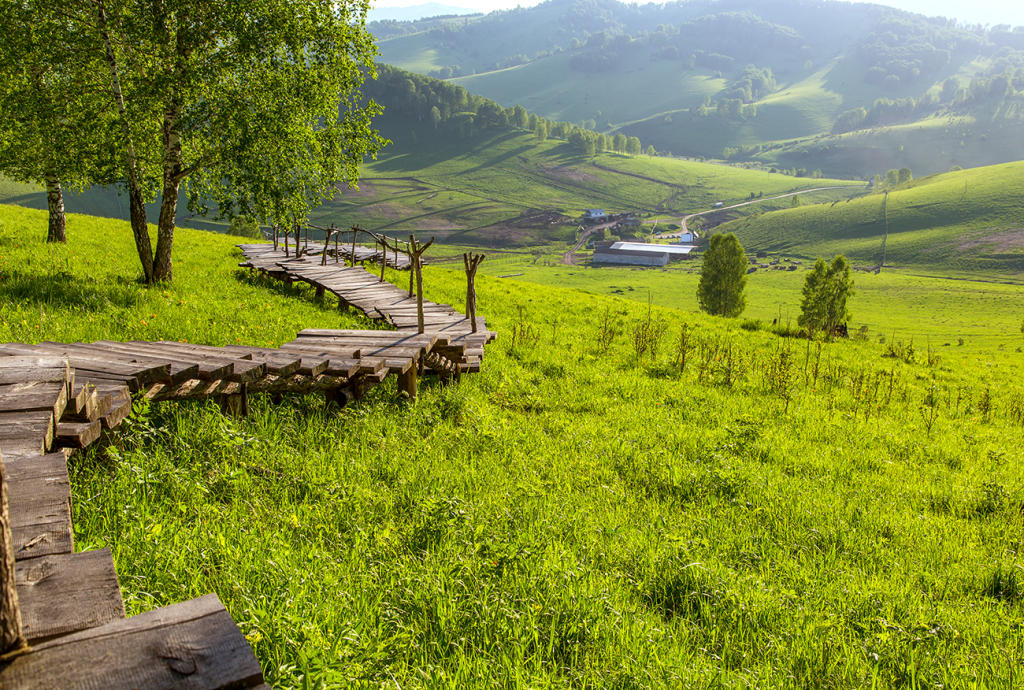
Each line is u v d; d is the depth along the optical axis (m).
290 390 8.19
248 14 16.06
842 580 6.10
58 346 7.51
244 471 5.83
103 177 16.23
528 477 7.35
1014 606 5.97
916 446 12.09
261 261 25.31
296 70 17.11
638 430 10.52
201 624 2.13
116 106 16.53
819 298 85.50
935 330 136.38
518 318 22.98
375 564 4.77
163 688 1.85
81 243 22.16
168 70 15.65
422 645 3.87
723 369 17.59
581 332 22.11
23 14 14.99
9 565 1.87
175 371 6.58
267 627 3.38
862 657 4.70
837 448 11.34
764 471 9.23
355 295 18.17
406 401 9.70
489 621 4.17
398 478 6.67
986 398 17.80
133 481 5.05
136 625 2.10
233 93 16.56
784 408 14.16
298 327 14.61
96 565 2.49
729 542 6.61
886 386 19.22
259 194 16.75
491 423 9.39
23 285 12.59
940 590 6.18
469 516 5.52
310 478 6.10
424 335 11.50
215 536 4.49
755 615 5.11
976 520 8.29
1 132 16.23
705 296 99.12
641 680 3.90
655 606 5.13
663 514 7.09
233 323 13.42
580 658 4.09
